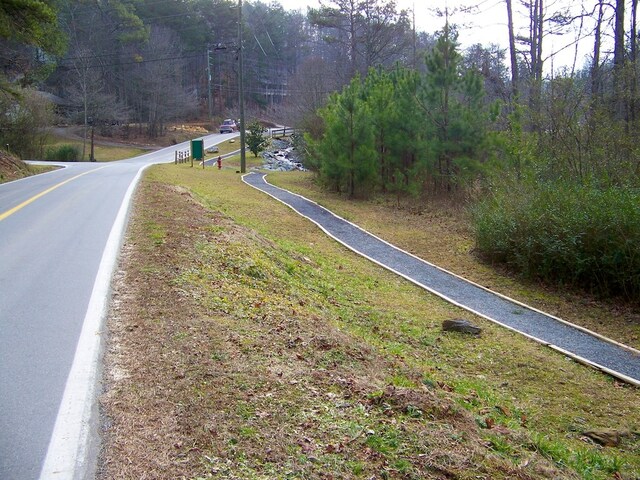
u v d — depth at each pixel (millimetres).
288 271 10047
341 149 22688
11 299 6305
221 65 75250
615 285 11414
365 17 44406
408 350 7723
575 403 6652
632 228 11102
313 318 7004
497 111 20609
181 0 67438
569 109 16203
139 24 54438
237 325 5789
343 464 3449
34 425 3707
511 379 7273
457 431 4160
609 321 10227
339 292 10281
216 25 70812
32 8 17219
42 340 5148
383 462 3527
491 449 4078
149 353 4852
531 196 13602
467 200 18844
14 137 41438
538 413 6246
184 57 64312
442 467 3559
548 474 3922
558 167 15539
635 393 7051
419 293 11312
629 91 16156
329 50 61094
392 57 49969
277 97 76000
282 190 23406
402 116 22078
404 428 3965
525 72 28656
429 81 21062
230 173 29562
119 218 11188
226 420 3809
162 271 7320
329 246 14742
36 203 13383
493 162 18172
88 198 14148
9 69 26922
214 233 10117
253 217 16594
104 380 4344
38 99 42719
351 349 6098
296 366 5004
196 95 74125
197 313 5918
